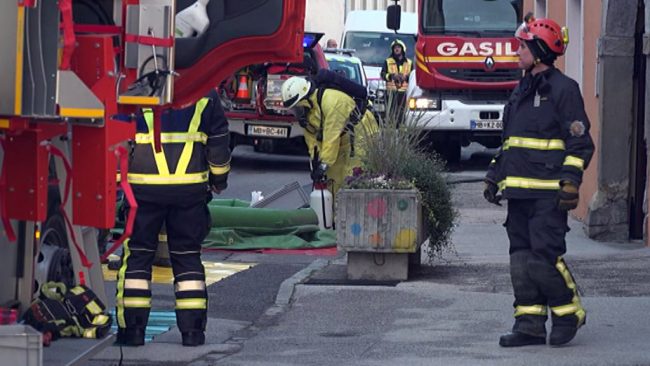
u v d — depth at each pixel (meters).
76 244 20.22
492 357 22.59
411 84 69.75
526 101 23.02
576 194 22.45
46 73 15.80
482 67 66.38
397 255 31.11
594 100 43.25
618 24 40.56
